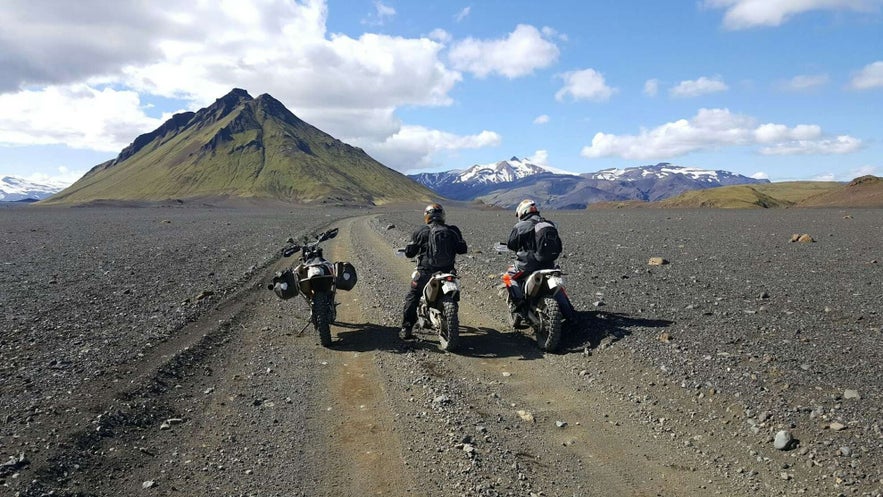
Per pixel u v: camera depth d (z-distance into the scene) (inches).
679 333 307.7
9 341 309.6
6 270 571.8
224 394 247.8
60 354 286.7
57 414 211.8
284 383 263.0
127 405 223.3
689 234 980.6
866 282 460.1
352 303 435.2
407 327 335.9
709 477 183.8
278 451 197.6
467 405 238.4
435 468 187.2
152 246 818.8
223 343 322.3
